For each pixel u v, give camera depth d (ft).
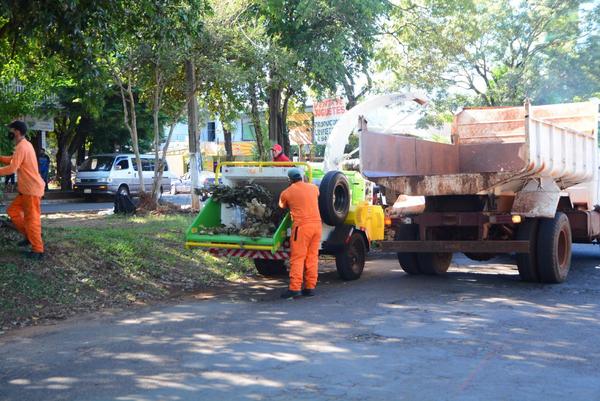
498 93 87.25
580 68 84.84
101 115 95.55
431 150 40.27
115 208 61.93
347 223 36.50
